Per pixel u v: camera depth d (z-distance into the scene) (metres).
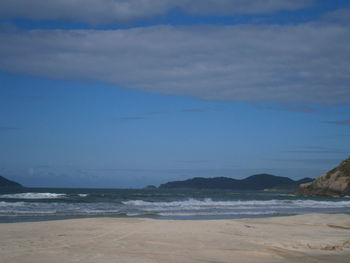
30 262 7.79
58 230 13.24
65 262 7.81
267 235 13.29
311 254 9.75
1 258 8.15
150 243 10.75
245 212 27.17
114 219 17.09
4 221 18.34
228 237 12.38
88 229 13.59
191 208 29.52
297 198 61.03
